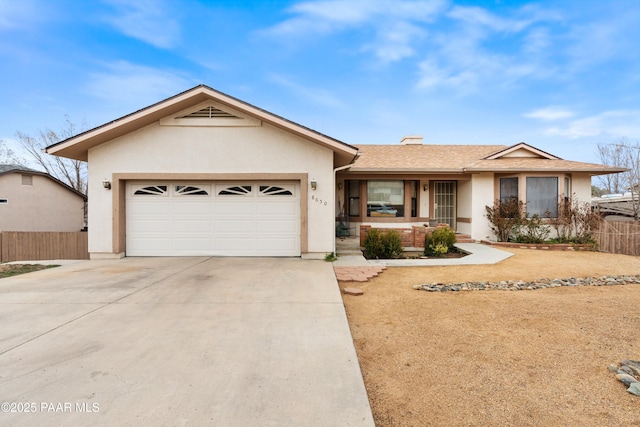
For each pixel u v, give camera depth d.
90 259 9.80
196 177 9.79
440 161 14.53
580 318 5.11
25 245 12.58
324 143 9.32
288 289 6.40
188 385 3.03
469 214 13.78
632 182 21.73
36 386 2.98
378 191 14.15
